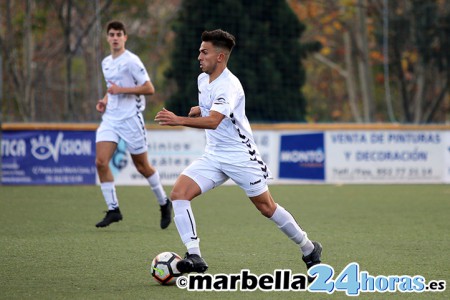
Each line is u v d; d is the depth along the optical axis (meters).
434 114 72.81
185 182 20.08
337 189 48.25
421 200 41.88
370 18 93.75
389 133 52.97
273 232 29.39
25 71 62.88
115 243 26.36
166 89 83.12
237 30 67.94
